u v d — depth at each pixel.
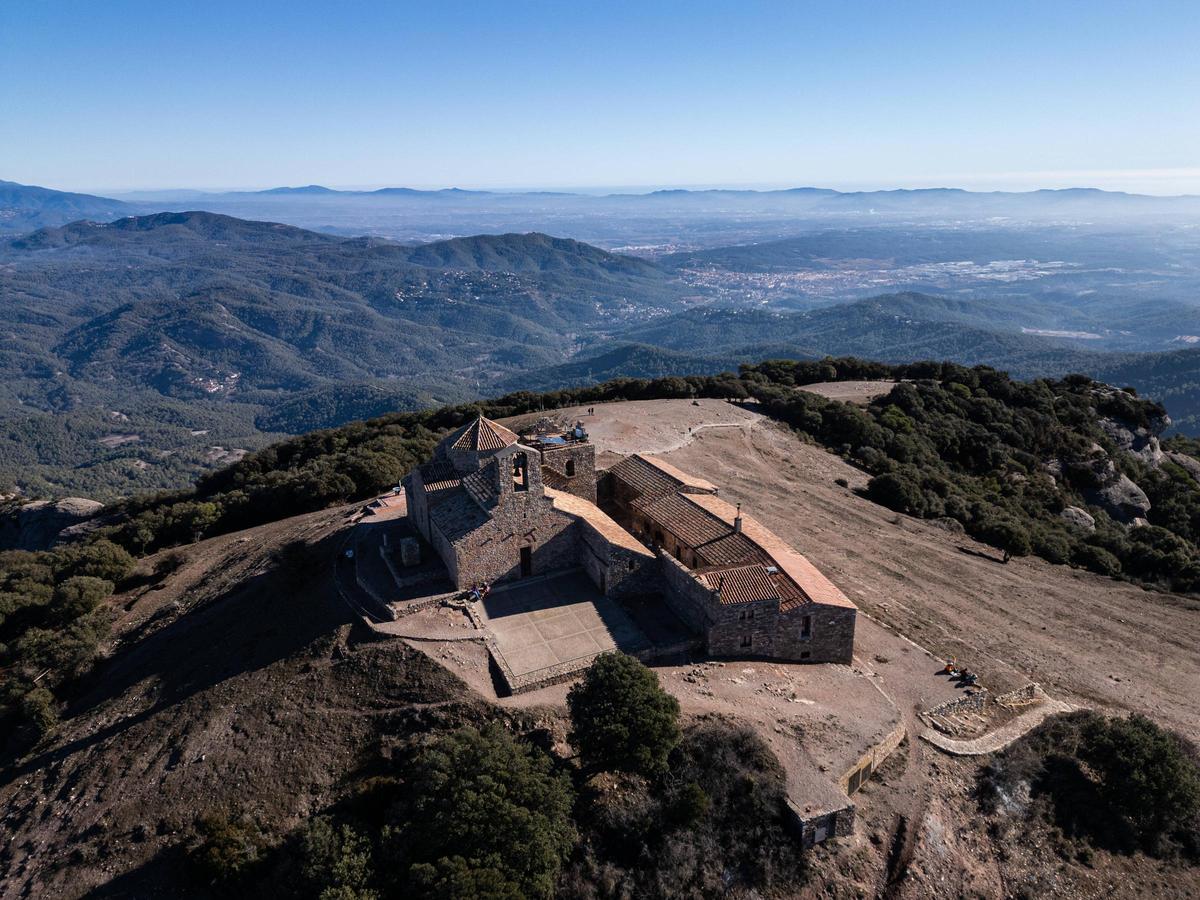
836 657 52.12
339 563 60.34
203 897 36.78
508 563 55.25
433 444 110.38
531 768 38.06
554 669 46.03
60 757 50.28
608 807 38.53
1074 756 46.22
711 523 59.31
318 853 34.84
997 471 119.19
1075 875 39.28
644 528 65.56
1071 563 90.06
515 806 35.09
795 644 50.91
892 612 63.34
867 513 89.50
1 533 130.00
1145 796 41.50
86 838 41.69
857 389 150.12
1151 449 144.62
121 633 67.69
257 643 54.72
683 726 42.06
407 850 34.81
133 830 41.31
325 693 46.62
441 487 59.09
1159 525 121.06
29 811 45.56
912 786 42.16
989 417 133.62
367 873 33.94
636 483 69.25
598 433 106.44
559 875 36.00
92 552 81.12
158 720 49.47
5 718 56.16
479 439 60.62
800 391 136.75
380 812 38.59
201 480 126.44
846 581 68.19
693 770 39.59
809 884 36.50
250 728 45.81
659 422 115.12
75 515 122.44
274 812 40.25
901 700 49.34
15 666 63.59
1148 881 39.59
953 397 139.25
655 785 39.66
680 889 35.78
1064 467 126.81
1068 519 108.62
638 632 50.38
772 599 49.34
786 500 88.50
